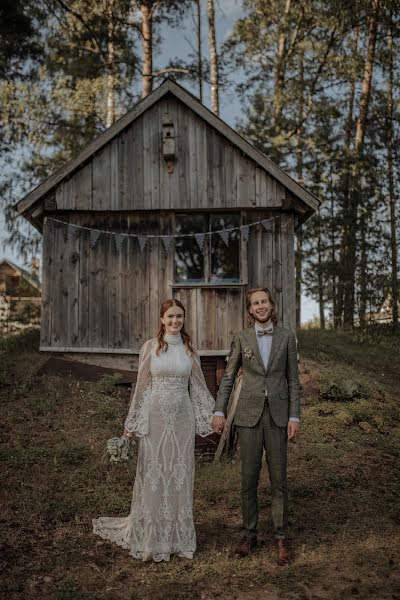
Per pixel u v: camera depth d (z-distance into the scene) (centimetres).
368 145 1819
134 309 955
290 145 1709
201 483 595
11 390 861
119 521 482
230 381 462
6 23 1448
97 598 374
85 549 449
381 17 1703
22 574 406
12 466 609
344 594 379
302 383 920
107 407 807
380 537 473
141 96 1730
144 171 964
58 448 659
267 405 438
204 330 941
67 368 937
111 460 634
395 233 1744
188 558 432
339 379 916
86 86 1571
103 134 946
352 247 1714
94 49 1700
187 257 972
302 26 1734
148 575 408
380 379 1045
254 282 955
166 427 441
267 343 452
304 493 566
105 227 972
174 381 451
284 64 1777
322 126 1755
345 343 1424
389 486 588
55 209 955
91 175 962
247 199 957
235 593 383
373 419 785
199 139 968
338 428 756
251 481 440
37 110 1578
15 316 1443
